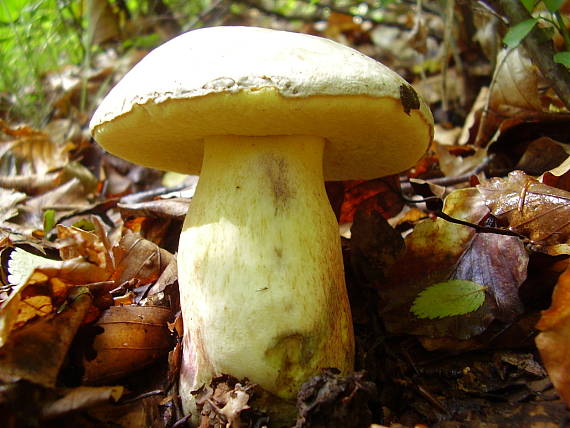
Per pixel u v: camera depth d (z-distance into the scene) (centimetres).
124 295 21
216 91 13
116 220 30
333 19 60
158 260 23
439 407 16
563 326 14
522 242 18
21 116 45
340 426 14
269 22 65
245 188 16
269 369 15
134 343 18
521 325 17
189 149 20
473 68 38
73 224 28
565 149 23
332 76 14
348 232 28
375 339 19
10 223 28
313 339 15
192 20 56
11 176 34
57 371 14
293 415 15
